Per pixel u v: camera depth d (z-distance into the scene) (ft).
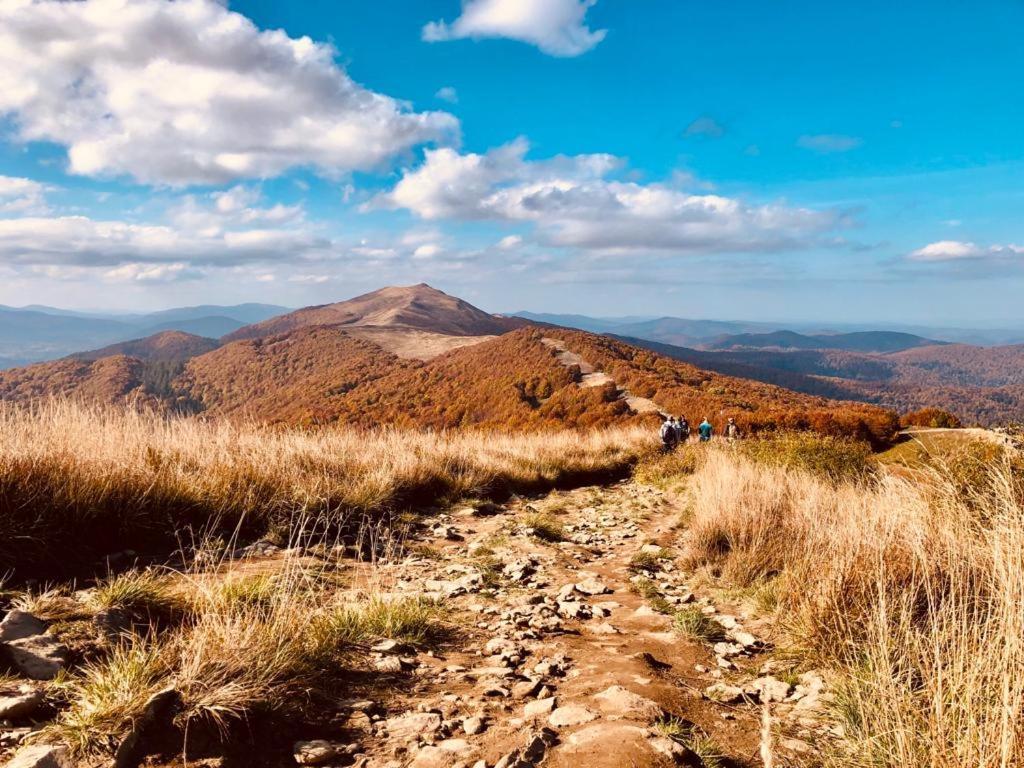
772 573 18.38
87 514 15.84
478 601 16.06
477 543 23.49
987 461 16.48
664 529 28.07
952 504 15.06
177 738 7.43
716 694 10.22
